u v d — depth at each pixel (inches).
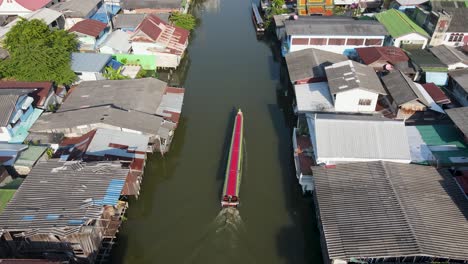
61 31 2092.8
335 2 3016.7
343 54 2288.4
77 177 1158.3
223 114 1940.2
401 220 1107.9
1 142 1504.7
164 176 1560.0
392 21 2385.6
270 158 1657.2
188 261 1238.3
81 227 1030.4
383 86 1796.3
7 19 2706.7
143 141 1482.5
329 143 1352.1
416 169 1301.7
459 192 1229.7
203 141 1749.5
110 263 1219.9
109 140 1455.5
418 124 1640.0
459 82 1838.1
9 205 1063.6
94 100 1718.8
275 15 2751.0
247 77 2288.4
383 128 1380.4
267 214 1396.4
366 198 1186.6
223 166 1612.9
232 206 1397.6
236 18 3110.2
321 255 1250.6
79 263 1123.9
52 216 1032.8
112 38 2332.7
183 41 2389.3
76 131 1534.2
